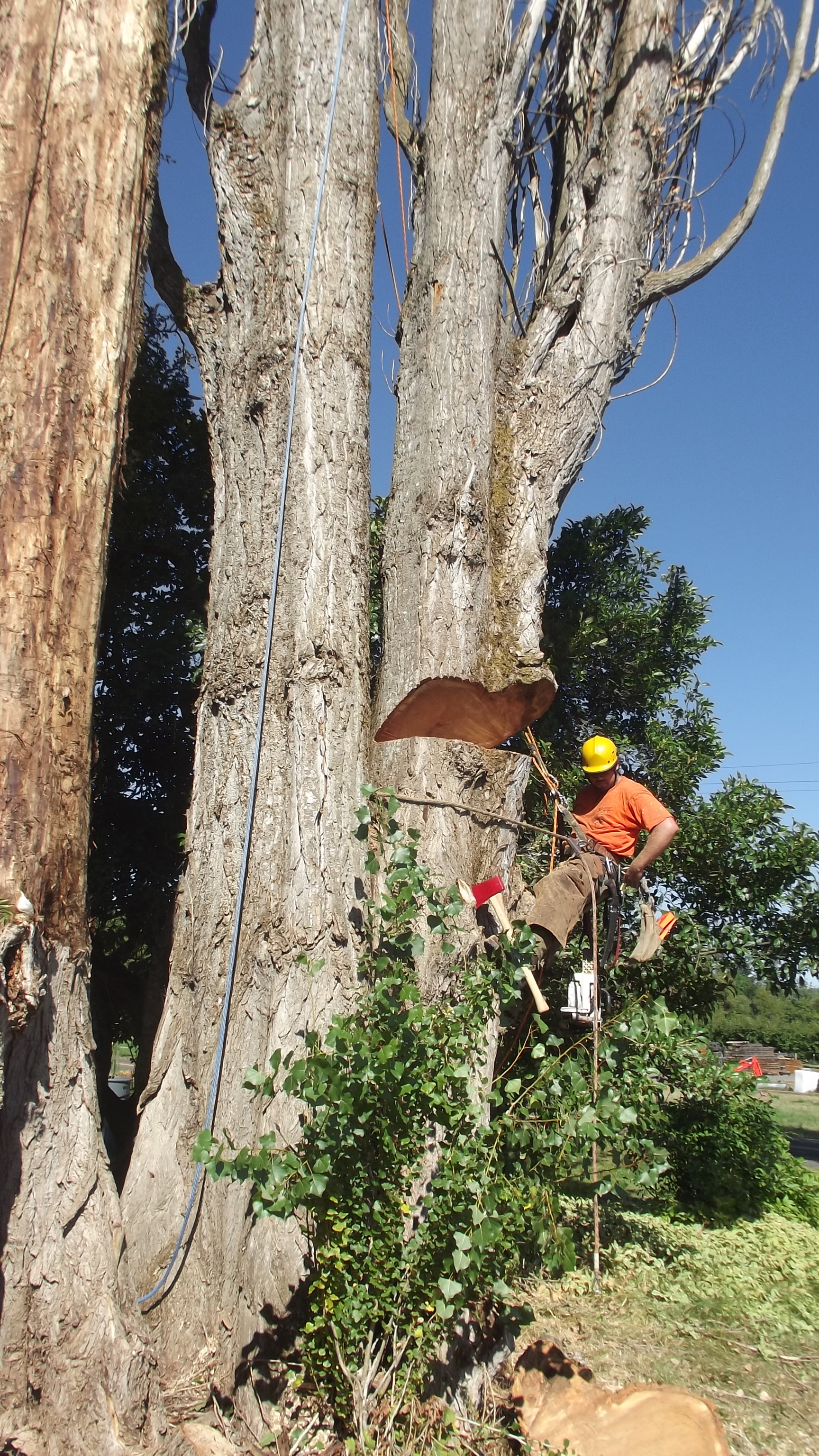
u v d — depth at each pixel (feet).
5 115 13.00
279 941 16.75
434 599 19.54
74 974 12.92
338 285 19.38
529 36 22.17
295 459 18.67
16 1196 12.14
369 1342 13.57
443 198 21.66
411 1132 13.84
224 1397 14.57
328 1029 16.12
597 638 37.81
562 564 41.04
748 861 33.65
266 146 20.33
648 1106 23.27
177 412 37.27
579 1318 20.39
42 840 12.37
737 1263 24.41
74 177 13.30
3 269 12.83
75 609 12.95
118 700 33.68
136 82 13.84
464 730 19.33
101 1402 11.89
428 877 15.65
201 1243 15.97
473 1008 15.23
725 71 26.32
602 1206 27.25
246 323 19.90
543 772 19.26
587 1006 17.21
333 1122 13.14
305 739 17.52
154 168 14.43
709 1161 29.68
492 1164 13.88
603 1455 13.91
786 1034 139.54
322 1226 13.61
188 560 36.29
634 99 24.20
